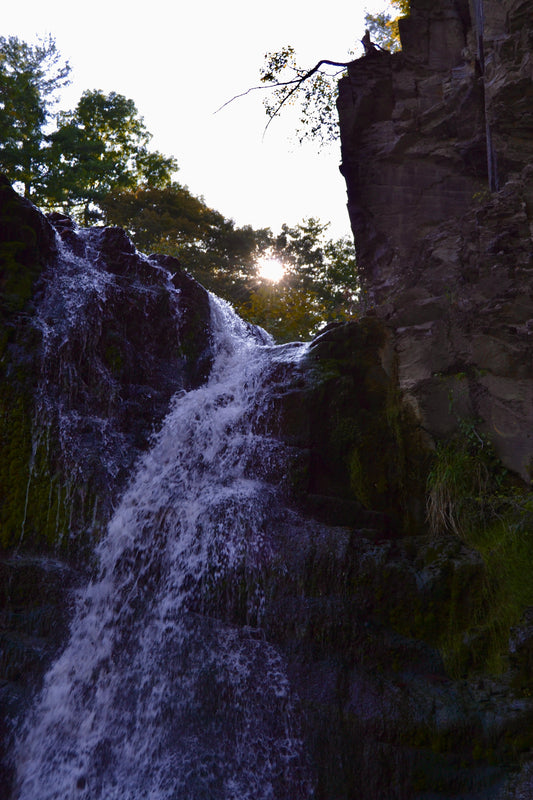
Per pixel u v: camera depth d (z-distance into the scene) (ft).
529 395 22.86
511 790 14.97
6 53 111.65
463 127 28.63
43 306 25.53
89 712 18.72
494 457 22.79
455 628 18.06
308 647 18.13
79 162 113.19
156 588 20.65
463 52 29.27
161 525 21.75
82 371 25.32
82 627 19.70
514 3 26.58
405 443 24.09
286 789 16.24
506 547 19.13
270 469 23.36
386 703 16.66
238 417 25.62
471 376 24.04
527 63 25.89
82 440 23.35
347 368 25.57
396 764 15.98
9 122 107.86
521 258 24.41
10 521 21.40
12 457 21.93
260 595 19.11
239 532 20.44
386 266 29.25
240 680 17.74
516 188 25.14
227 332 33.58
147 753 17.43
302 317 54.03
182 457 25.49
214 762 16.69
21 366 23.04
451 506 21.39
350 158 30.55
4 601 19.86
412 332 25.54
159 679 18.45
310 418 24.27
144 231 112.68
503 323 23.89
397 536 22.59
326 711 16.83
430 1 30.89
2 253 25.39
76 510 21.71
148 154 127.85
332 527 20.59
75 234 30.01
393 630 18.51
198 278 107.45
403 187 29.35
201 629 18.93
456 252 26.40
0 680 18.71
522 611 17.46
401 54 30.60
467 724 15.94
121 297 28.30
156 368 28.84
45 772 17.79
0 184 26.53
